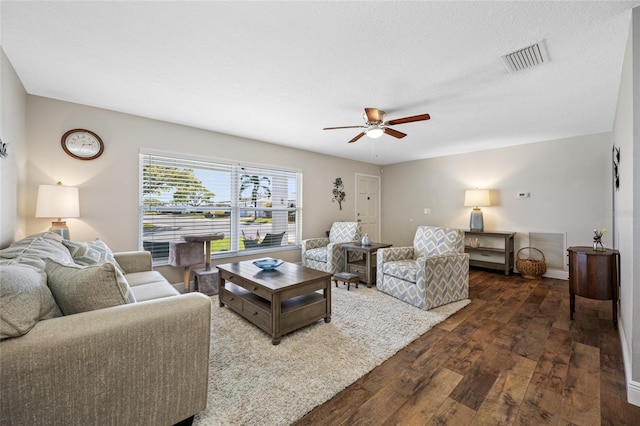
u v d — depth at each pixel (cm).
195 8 155
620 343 221
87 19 165
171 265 337
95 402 108
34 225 270
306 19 164
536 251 453
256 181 450
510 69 220
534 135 414
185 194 375
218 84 249
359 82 243
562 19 162
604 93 264
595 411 148
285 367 186
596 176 402
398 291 327
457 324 260
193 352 132
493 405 153
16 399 94
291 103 291
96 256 223
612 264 248
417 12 157
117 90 262
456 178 550
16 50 198
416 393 162
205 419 140
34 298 106
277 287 223
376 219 669
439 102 288
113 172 316
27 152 266
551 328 250
